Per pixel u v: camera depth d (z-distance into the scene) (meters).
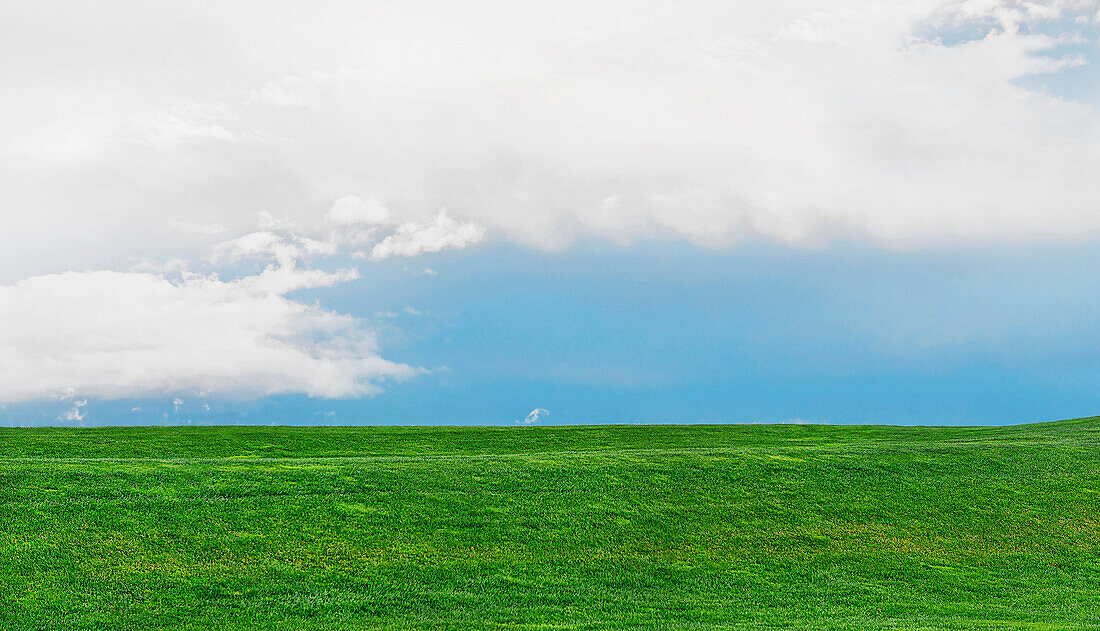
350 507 28.31
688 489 32.25
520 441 50.03
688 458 36.44
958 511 31.28
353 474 31.70
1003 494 33.09
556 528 28.06
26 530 24.62
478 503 29.64
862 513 30.80
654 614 22.84
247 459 34.88
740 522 29.50
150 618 20.94
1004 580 25.91
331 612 21.97
